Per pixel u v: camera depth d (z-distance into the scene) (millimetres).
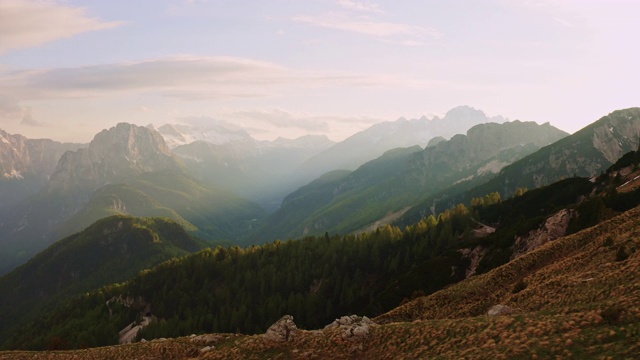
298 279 190875
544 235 114000
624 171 149375
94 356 69125
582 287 52938
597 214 106875
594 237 79125
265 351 58000
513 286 73812
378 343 52812
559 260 77250
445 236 178500
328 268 189250
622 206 105250
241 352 59188
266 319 168250
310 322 155375
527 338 39219
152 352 66688
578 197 155750
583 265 64062
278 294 179750
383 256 193875
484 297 77312
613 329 35344
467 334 45875
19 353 75312
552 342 36625
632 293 42844
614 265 56062
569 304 50031
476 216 197250
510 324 44000
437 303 82812
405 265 172750
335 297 170625
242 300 187875
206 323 178250
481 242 135000
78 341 179875
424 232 197750
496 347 39656
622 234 68625
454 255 136250
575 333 36812
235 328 169250
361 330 55719
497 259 117875
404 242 199000
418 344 48625
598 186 153875
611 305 40062
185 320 183625
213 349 63312
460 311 74375
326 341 56156
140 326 194875
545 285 60125
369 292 164625
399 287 131750
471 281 88875
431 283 127438
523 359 35594
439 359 41875
